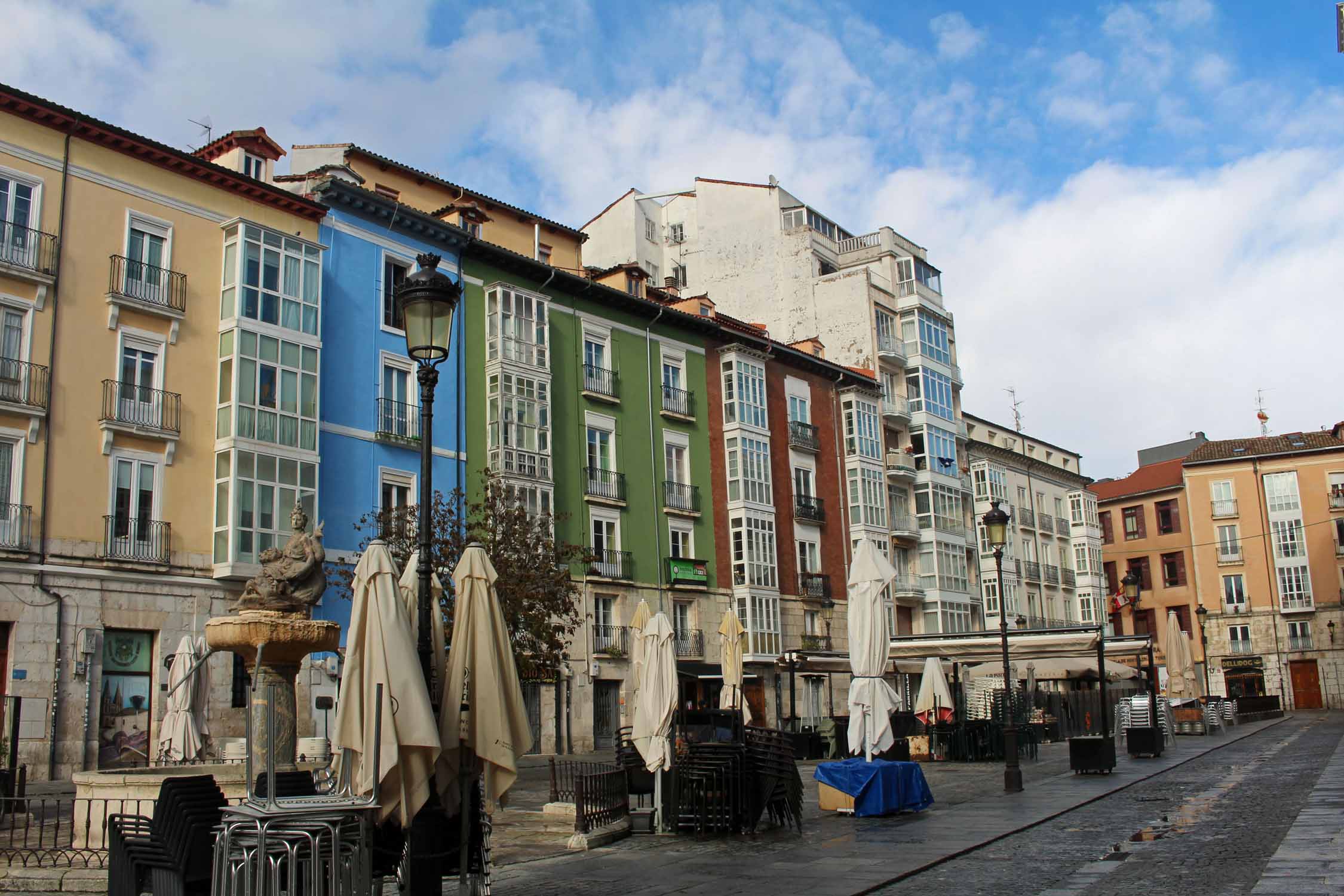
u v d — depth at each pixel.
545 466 35.09
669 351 41.94
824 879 10.45
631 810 16.23
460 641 9.00
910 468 52.66
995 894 9.59
